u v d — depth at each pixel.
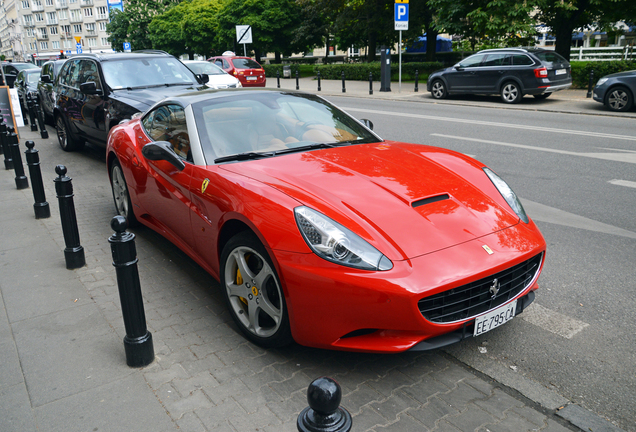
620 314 3.18
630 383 2.52
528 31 17.02
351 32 35.31
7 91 11.08
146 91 7.36
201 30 41.75
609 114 11.97
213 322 3.20
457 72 15.98
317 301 2.40
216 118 3.62
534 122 11.24
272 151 3.40
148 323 3.20
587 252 4.17
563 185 6.22
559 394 2.45
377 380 2.56
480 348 2.86
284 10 39.53
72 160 8.77
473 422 2.25
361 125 4.06
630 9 17.98
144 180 4.12
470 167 3.31
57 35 123.25
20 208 5.84
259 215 2.63
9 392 2.50
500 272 2.53
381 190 2.80
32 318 3.26
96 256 4.36
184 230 3.55
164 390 2.49
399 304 2.27
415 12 27.81
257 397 2.42
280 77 33.84
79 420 2.28
